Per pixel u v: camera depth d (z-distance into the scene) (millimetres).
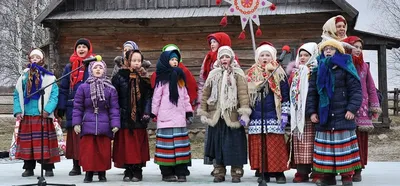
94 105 6977
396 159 13516
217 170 7020
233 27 15875
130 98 7109
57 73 16469
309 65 6691
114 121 7000
